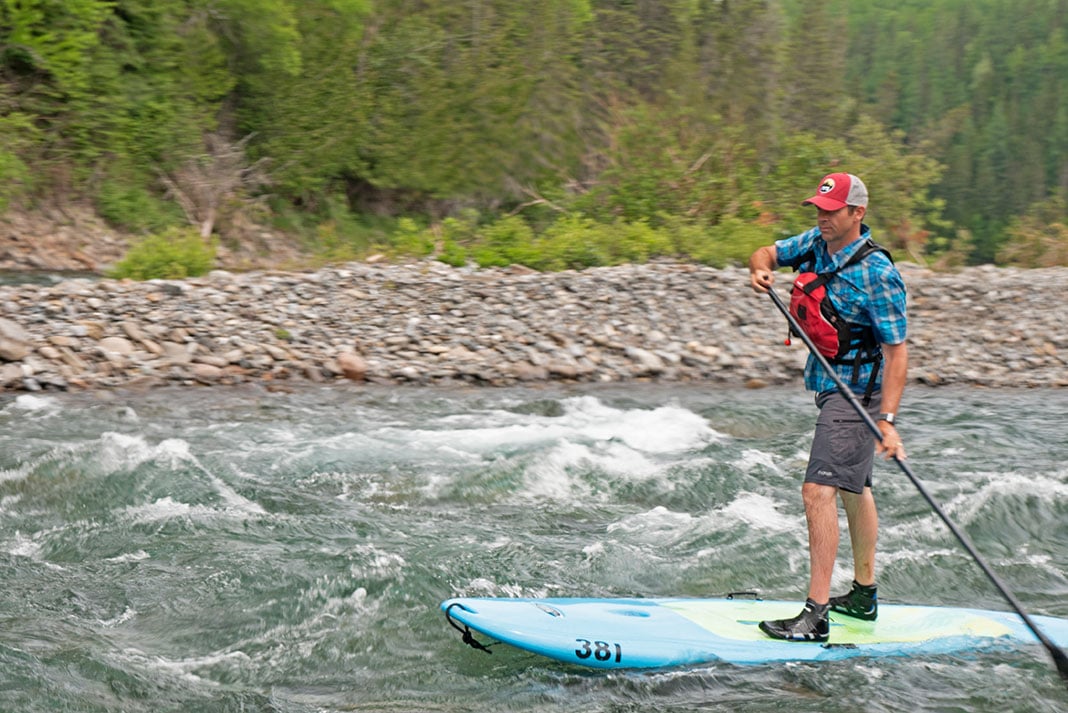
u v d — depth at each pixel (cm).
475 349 2392
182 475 1392
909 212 4475
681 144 4500
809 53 7788
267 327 2397
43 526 1223
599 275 2931
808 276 873
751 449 1700
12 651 869
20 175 4234
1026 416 2020
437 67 5831
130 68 4997
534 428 1794
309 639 928
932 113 16762
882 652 903
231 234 4950
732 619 940
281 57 5350
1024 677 870
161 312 2398
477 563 1116
